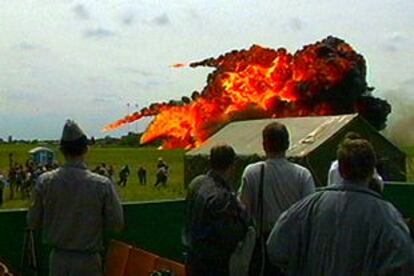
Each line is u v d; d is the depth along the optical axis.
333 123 19.48
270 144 5.85
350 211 3.36
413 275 3.19
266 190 5.73
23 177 34.81
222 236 5.37
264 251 5.65
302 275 3.46
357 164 3.42
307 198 3.56
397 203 11.34
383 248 3.24
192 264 5.54
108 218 5.45
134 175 67.06
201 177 5.67
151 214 8.40
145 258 7.15
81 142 5.43
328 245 3.35
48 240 5.42
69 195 5.35
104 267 7.82
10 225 7.45
